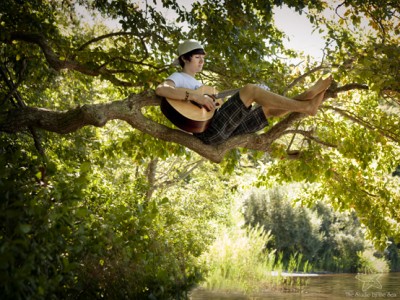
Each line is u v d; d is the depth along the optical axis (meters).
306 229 20.75
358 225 22.41
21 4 6.26
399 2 5.68
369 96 7.05
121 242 4.13
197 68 4.21
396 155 7.54
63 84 8.76
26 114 4.34
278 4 5.76
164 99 3.95
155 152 6.32
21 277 2.62
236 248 14.13
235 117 3.96
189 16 5.85
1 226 2.89
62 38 6.36
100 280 3.88
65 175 3.75
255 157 6.61
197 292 11.85
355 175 7.47
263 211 20.86
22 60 6.68
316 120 7.16
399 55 4.82
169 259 4.87
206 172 13.89
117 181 7.38
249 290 12.70
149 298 3.99
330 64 5.78
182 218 10.93
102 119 4.10
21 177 3.51
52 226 3.17
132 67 6.39
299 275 17.72
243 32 6.09
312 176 6.66
